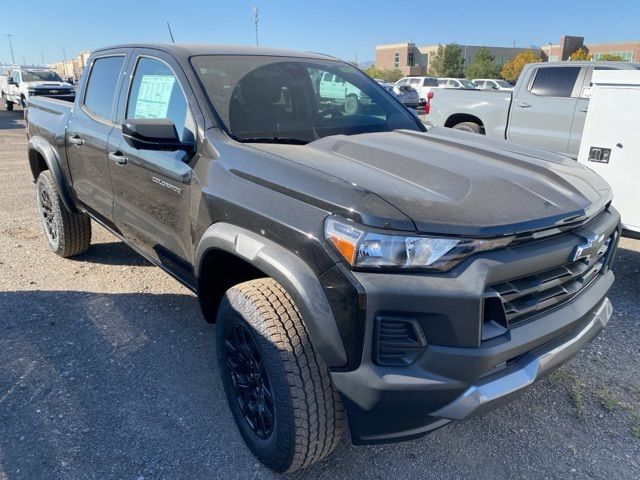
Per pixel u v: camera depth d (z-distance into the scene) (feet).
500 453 8.60
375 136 9.91
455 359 6.34
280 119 10.00
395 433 6.72
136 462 8.25
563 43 254.27
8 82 76.13
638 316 13.29
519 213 7.02
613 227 8.79
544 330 7.14
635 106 13.65
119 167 11.37
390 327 6.35
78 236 15.75
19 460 8.23
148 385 10.14
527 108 27.55
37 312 12.89
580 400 9.88
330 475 8.10
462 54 275.80
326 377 7.14
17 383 10.11
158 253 10.85
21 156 36.52
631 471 8.23
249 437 8.26
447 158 8.61
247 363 8.16
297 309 7.24
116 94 12.14
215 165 8.66
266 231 7.34
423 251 6.32
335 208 6.69
